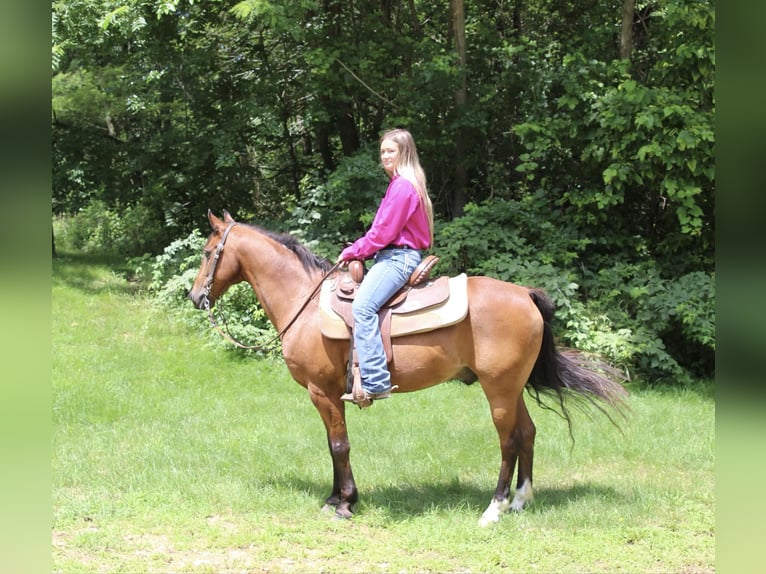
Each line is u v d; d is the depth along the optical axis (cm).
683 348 974
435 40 1211
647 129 914
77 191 1393
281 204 1330
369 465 587
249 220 1263
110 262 1347
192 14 1134
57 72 1294
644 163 928
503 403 468
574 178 1038
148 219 1412
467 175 1132
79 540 439
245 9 925
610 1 1169
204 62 1143
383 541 451
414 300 458
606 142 945
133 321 1031
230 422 708
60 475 550
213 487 530
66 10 1047
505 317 461
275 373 880
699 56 901
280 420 712
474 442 652
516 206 979
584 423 718
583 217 984
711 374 973
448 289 464
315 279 496
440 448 635
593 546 438
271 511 499
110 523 470
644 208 1039
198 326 998
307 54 1016
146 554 429
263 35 1218
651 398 827
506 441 475
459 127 1062
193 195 1257
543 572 410
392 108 1135
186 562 419
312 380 478
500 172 1074
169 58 1145
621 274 952
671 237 989
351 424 704
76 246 1512
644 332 890
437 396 816
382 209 455
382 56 1083
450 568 413
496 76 1111
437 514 491
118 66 1248
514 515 478
